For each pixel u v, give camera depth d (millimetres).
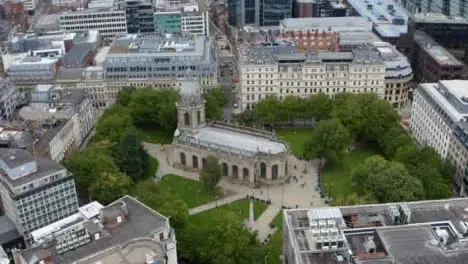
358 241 191625
